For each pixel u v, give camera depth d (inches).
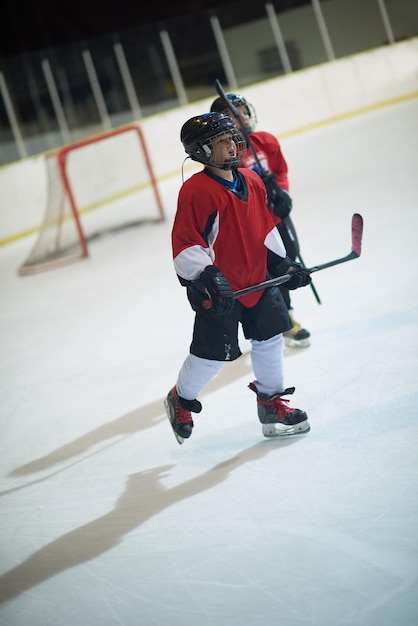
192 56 837.2
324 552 119.0
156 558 131.3
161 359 241.3
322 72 838.5
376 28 852.6
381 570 111.0
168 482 158.1
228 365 218.1
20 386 254.1
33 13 1041.5
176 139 789.9
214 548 129.3
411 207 351.6
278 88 823.1
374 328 214.5
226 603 113.3
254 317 151.1
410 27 842.8
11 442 205.0
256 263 148.8
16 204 672.4
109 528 146.1
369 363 190.5
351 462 144.9
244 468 154.9
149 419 196.2
